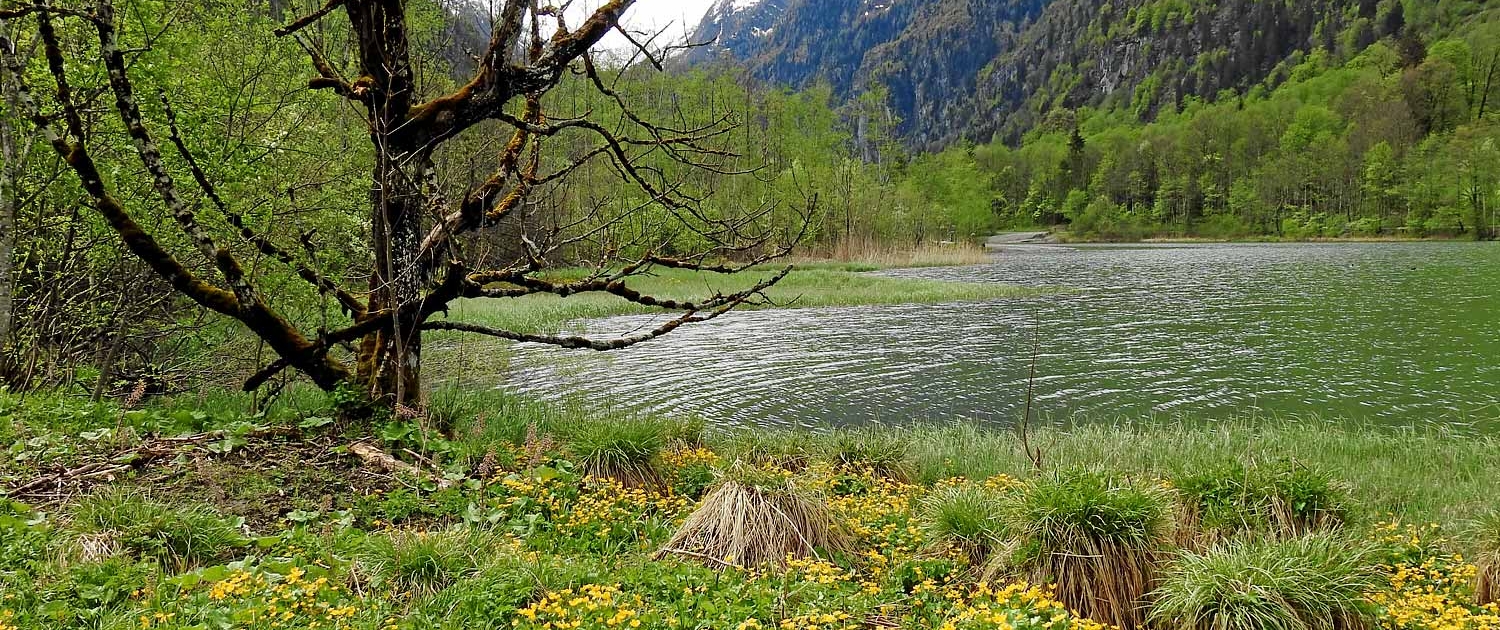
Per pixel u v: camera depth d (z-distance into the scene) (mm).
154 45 7801
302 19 7195
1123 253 62031
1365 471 8625
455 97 7531
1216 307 24641
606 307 25469
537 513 6094
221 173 8484
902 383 14867
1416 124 88875
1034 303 26781
